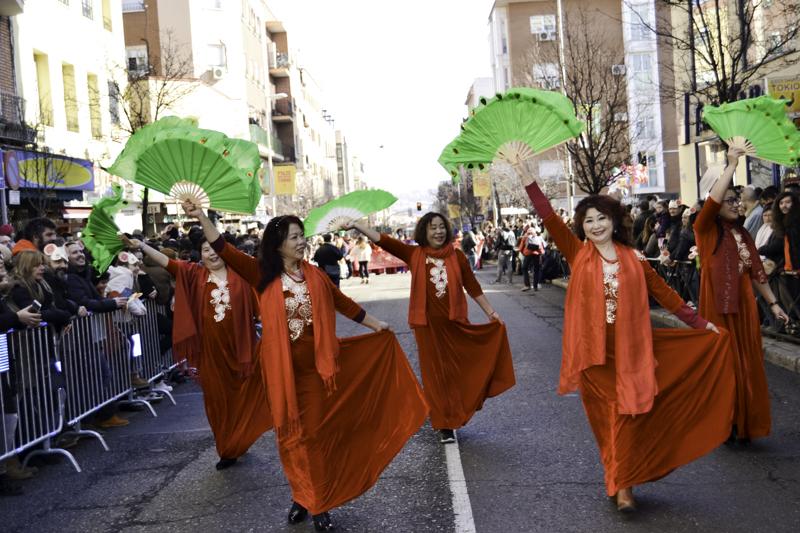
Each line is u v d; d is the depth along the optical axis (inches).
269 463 273.7
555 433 288.0
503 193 2060.8
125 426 347.6
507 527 200.5
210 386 270.1
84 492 255.4
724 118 255.0
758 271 268.8
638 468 204.2
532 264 916.6
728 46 662.5
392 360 224.7
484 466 253.3
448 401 283.9
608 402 210.5
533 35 2207.2
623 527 197.2
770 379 364.5
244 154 220.4
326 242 780.6
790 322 421.7
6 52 878.4
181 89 1531.7
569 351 214.8
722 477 232.8
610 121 994.1
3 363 263.6
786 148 248.1
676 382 208.1
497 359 293.4
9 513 239.3
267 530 209.6
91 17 1136.2
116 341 354.9
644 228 656.4
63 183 842.8
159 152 214.5
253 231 955.3
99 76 1145.4
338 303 223.1
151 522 221.9
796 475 230.7
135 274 397.7
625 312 207.5
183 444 308.5
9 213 799.7
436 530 201.3
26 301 287.9
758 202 506.9
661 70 1561.3
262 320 215.3
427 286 288.0
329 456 209.8
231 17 1979.6
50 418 292.2
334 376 211.2
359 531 204.7
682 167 1061.8
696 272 527.2
